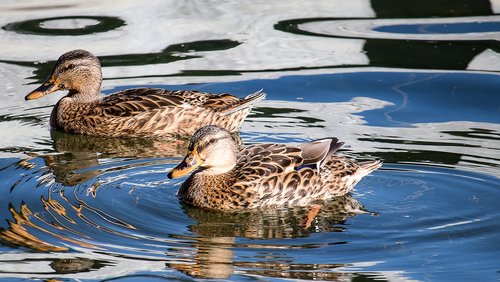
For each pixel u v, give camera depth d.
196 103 17.84
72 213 13.66
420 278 11.77
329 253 12.51
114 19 22.30
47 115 18.55
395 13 22.78
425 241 12.85
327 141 14.52
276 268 12.01
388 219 13.56
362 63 20.00
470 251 12.55
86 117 17.91
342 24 22.12
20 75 19.41
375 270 12.01
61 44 20.77
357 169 14.57
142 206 14.02
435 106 17.98
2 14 22.55
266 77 19.39
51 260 12.20
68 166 15.70
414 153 15.80
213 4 23.53
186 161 14.12
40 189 14.54
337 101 18.31
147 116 17.81
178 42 21.02
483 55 20.17
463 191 14.39
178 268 11.98
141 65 20.00
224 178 14.25
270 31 21.69
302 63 20.06
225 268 11.99
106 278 11.68
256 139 16.70
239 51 20.61
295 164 14.27
